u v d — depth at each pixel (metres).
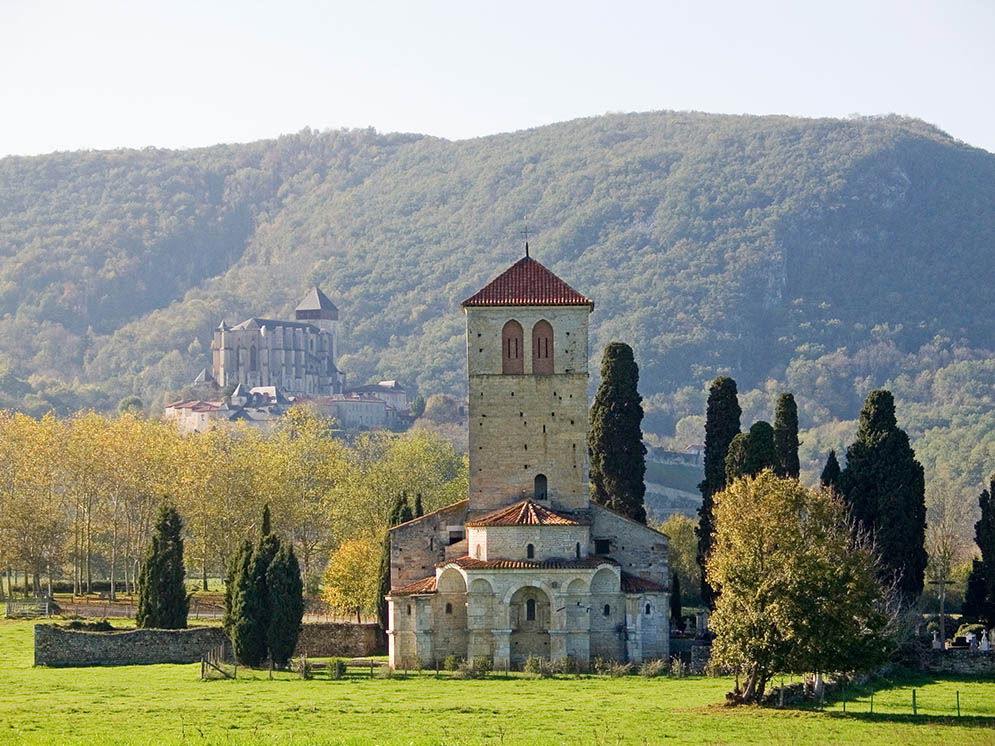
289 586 163.25
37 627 164.38
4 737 115.31
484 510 176.25
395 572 175.88
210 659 162.62
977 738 116.31
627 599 167.25
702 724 122.38
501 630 165.00
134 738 115.00
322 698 138.88
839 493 184.38
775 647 130.75
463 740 114.06
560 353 177.50
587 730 119.56
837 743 113.75
